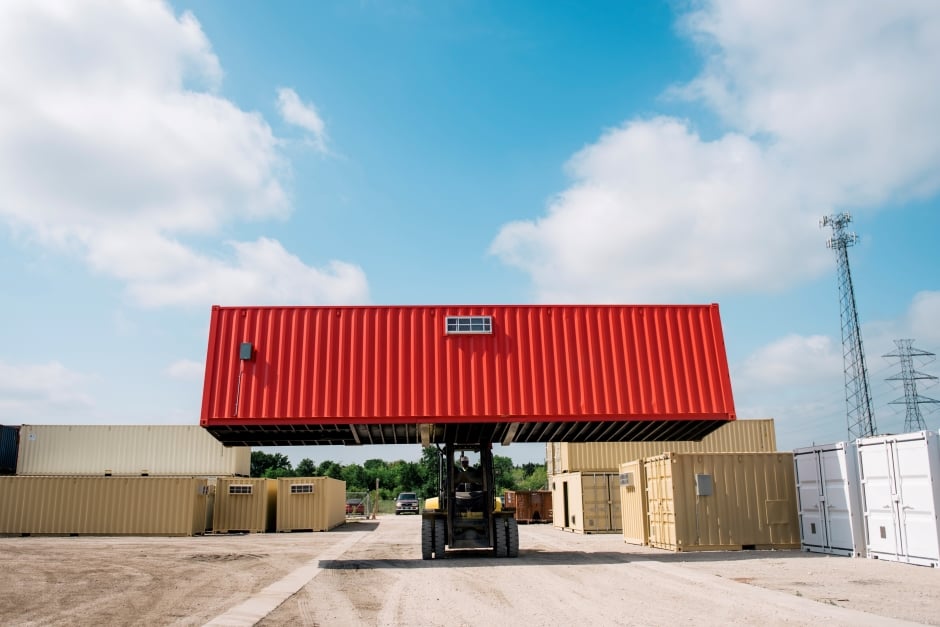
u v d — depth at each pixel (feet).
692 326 58.44
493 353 56.39
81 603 34.65
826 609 31.50
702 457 60.95
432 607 33.22
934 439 46.93
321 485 101.19
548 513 123.75
